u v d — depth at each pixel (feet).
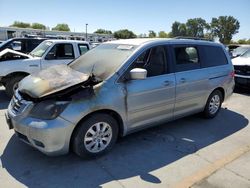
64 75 13.25
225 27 321.11
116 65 13.65
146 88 14.03
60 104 11.57
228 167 12.51
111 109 12.80
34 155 13.20
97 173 11.89
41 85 12.37
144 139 15.62
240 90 30.99
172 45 16.01
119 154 13.67
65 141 11.74
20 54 24.45
